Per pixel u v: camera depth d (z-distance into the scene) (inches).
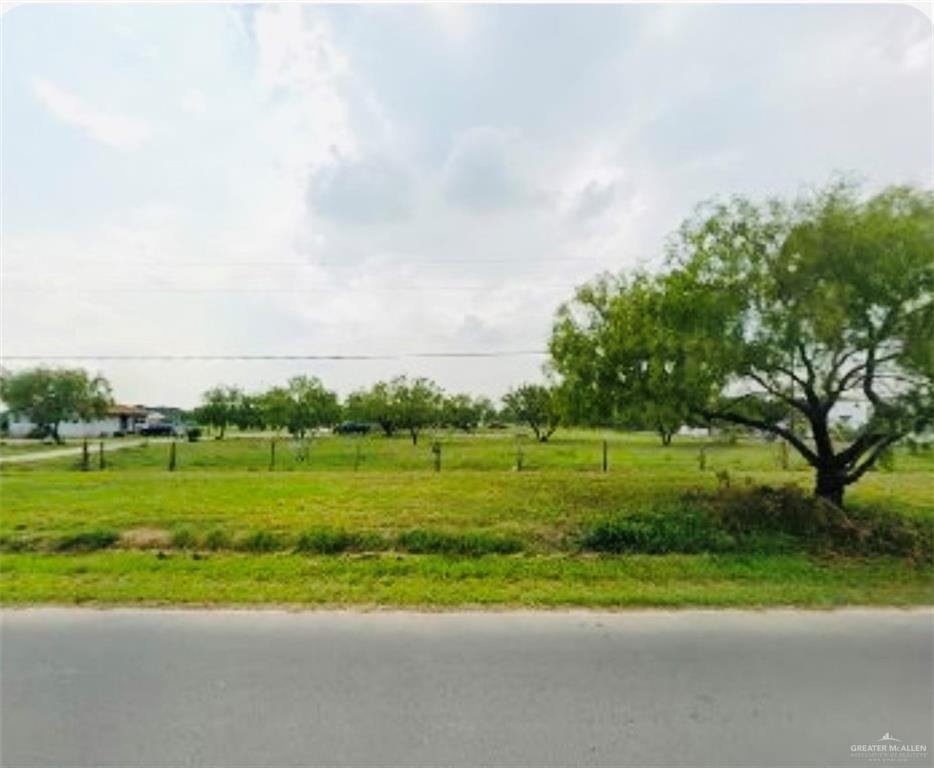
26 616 244.8
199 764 142.6
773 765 143.9
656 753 147.9
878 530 390.9
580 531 396.2
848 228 375.9
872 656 206.8
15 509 487.2
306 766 141.9
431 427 2682.1
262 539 377.4
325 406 2038.6
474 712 166.7
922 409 369.1
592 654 207.0
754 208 421.7
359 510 490.3
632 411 466.0
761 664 199.3
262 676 188.7
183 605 259.8
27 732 156.7
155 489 622.2
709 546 367.2
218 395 2233.0
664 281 451.8
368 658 202.8
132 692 178.4
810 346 395.2
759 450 1365.7
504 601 267.4
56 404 2180.1
